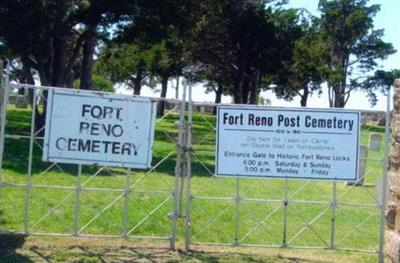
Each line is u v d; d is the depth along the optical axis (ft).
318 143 26.48
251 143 26.48
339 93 236.43
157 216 33.50
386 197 26.78
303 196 45.42
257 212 37.35
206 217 34.37
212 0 142.10
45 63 83.30
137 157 26.40
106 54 147.13
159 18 83.66
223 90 221.25
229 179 51.65
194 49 163.94
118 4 80.23
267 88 217.97
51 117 25.96
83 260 25.18
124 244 28.30
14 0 70.28
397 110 25.98
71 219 31.96
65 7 74.54
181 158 27.48
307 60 212.64
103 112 26.20
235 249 28.60
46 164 51.42
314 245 30.50
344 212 39.75
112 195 39.04
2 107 25.80
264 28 156.56
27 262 24.34
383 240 27.20
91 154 26.17
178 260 25.94
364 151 48.73
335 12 234.99
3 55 86.53
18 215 32.04
